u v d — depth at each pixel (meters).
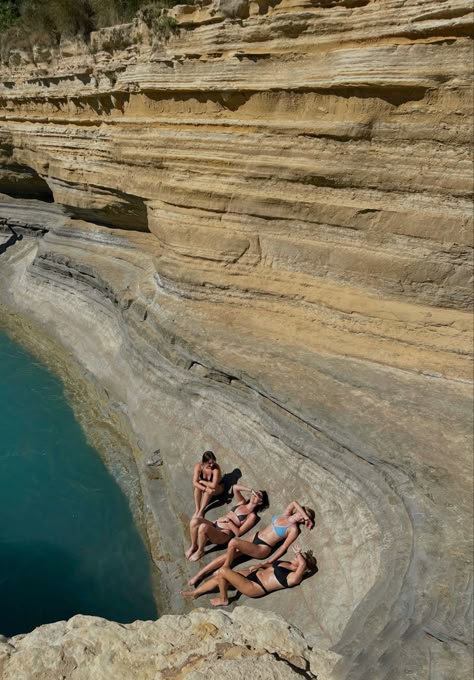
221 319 11.67
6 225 20.86
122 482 11.02
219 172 11.66
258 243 11.48
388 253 9.82
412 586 6.23
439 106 8.81
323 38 9.75
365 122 9.48
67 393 13.95
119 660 6.02
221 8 10.70
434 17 8.47
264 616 6.70
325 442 8.59
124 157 13.74
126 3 14.07
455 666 5.37
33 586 9.07
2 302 18.44
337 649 6.11
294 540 8.26
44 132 16.84
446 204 9.12
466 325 9.32
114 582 9.05
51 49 15.72
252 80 10.76
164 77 12.25
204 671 5.67
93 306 15.58
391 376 9.41
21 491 11.02
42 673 5.84
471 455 7.68
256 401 9.80
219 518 9.21
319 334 10.53
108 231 16.59
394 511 7.32
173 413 11.21
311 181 10.42
